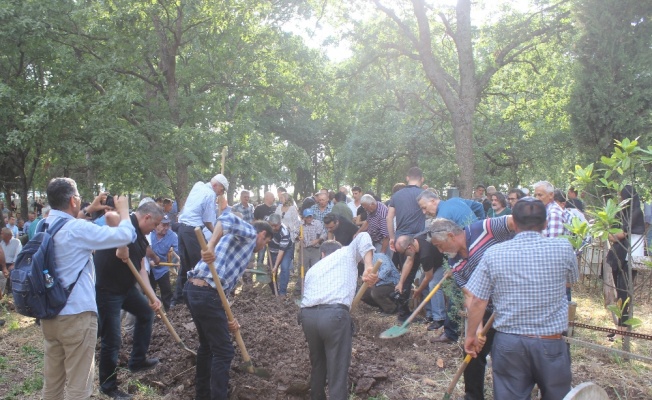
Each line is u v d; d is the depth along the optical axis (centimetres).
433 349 658
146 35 1450
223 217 465
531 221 346
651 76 1130
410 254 691
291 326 688
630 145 495
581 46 1192
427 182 2353
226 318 477
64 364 430
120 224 433
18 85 1501
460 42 1426
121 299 521
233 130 1608
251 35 1585
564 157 2173
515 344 337
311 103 1728
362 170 2598
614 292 806
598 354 620
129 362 572
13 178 1920
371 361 591
